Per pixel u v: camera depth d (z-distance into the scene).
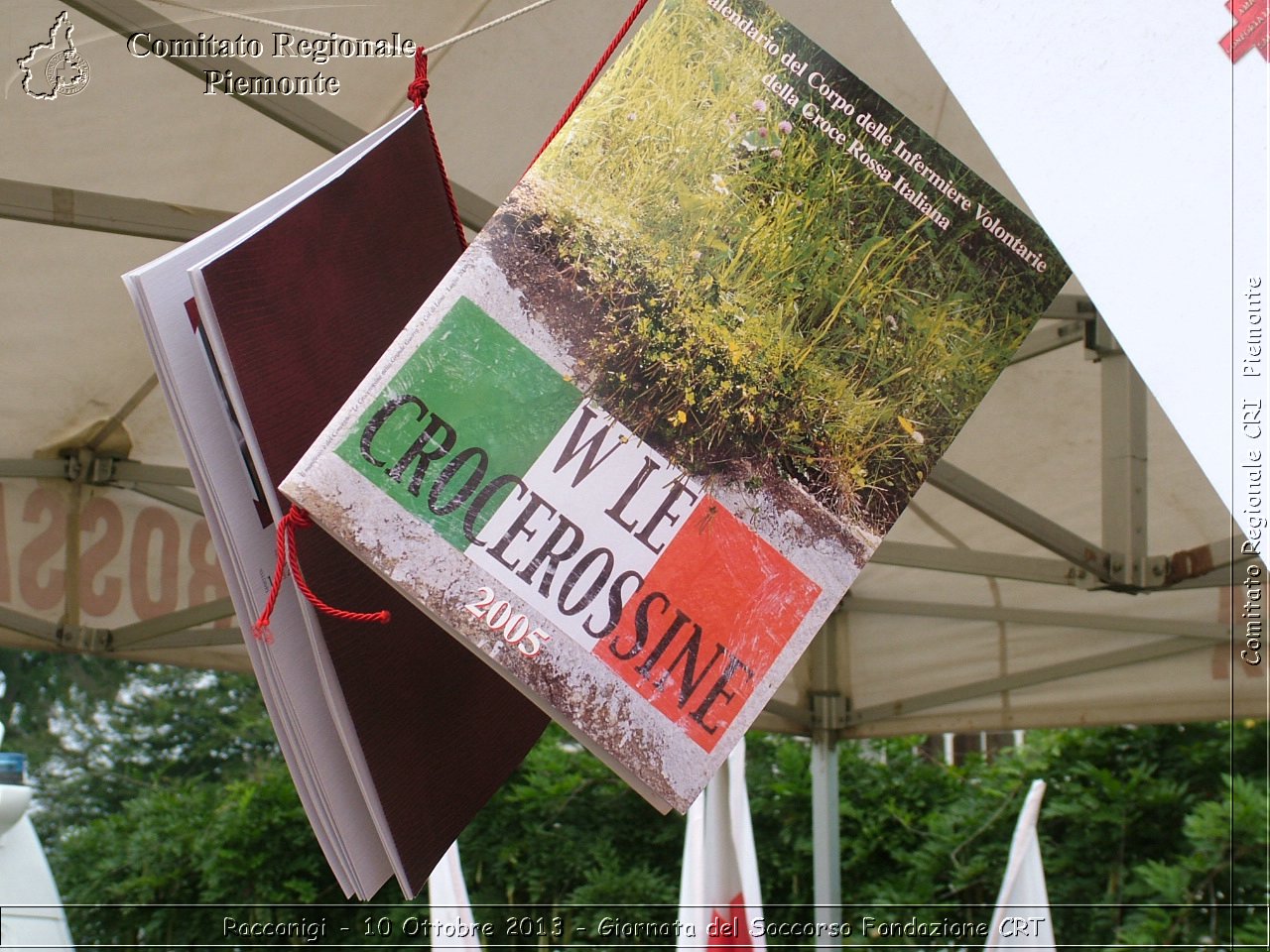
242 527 0.86
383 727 0.92
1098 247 1.00
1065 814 6.16
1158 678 3.97
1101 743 6.37
